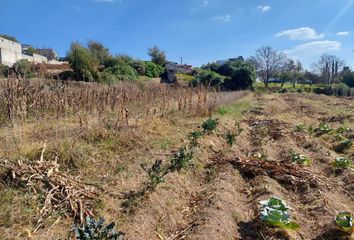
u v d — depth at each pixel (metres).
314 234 4.39
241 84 35.69
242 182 6.21
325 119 15.02
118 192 4.73
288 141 9.53
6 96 8.10
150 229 4.06
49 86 10.66
